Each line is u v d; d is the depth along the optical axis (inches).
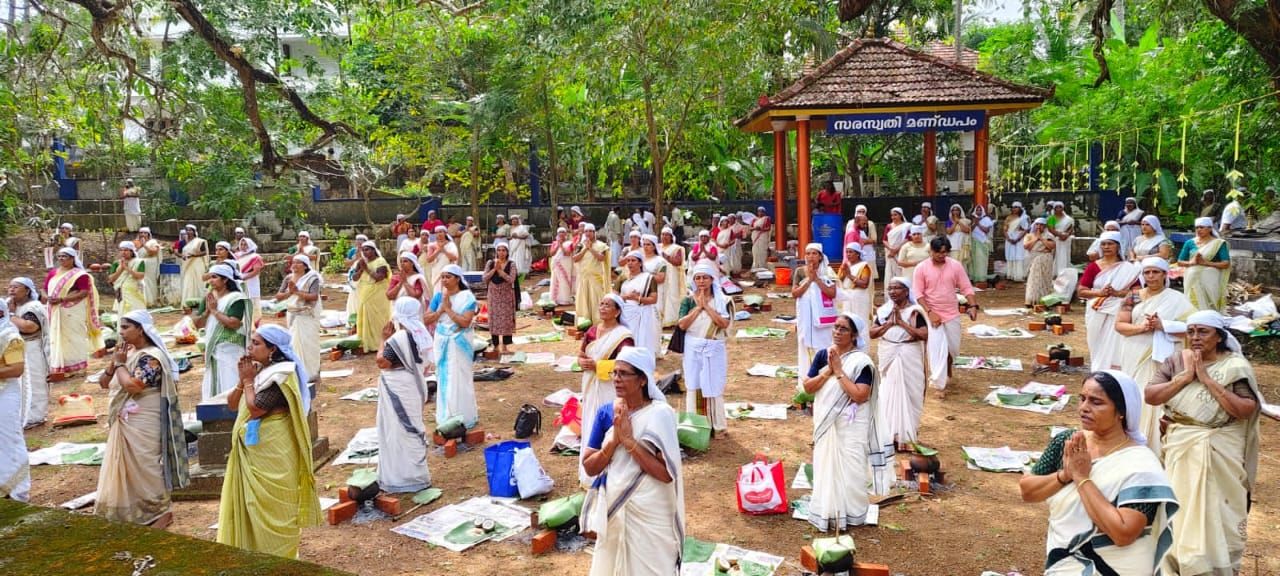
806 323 362.0
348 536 246.4
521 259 851.4
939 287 380.8
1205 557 190.2
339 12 709.9
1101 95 844.0
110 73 669.9
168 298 725.3
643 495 163.2
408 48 877.8
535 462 276.5
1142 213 707.4
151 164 970.7
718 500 268.4
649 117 754.2
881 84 725.9
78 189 998.4
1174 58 839.7
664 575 164.7
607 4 700.7
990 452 303.7
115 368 244.1
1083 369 421.1
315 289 409.4
